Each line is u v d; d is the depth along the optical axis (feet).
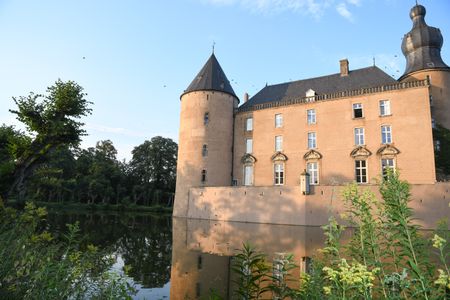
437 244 12.01
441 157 102.06
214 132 132.36
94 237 64.28
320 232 80.64
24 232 19.66
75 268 17.49
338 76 127.03
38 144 36.40
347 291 11.63
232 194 113.80
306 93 122.11
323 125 115.44
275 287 16.58
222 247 57.57
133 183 244.22
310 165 115.65
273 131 126.62
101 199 227.61
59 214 122.93
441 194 80.84
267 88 145.18
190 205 127.03
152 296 29.66
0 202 22.79
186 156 132.98
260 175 126.11
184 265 42.98
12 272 15.90
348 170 107.34
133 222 111.34
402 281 11.21
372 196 15.01
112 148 266.36
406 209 13.05
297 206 97.19
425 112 98.84
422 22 116.98
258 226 95.30
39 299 14.37
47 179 36.52
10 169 33.60
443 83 106.73
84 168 226.99
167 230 86.79
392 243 14.28
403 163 98.89
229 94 139.13
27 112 36.29
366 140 106.32
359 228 15.29
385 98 106.01
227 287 32.91
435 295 10.96
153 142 249.96
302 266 39.04
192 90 137.39
